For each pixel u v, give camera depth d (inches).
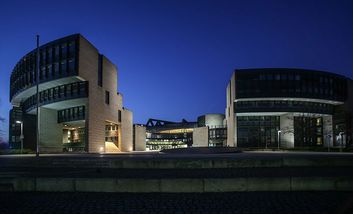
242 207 372.8
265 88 3742.6
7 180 532.1
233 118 3996.1
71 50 2815.0
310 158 792.9
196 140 5492.1
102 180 486.6
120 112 3949.3
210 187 476.4
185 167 780.0
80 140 3720.5
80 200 422.0
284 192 467.5
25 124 3777.1
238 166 775.7
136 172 691.4
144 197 439.5
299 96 3745.1
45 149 3289.9
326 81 3895.2
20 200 426.9
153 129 6525.6
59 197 444.8
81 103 3122.5
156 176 595.5
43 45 2999.5
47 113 3344.0
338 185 477.1
